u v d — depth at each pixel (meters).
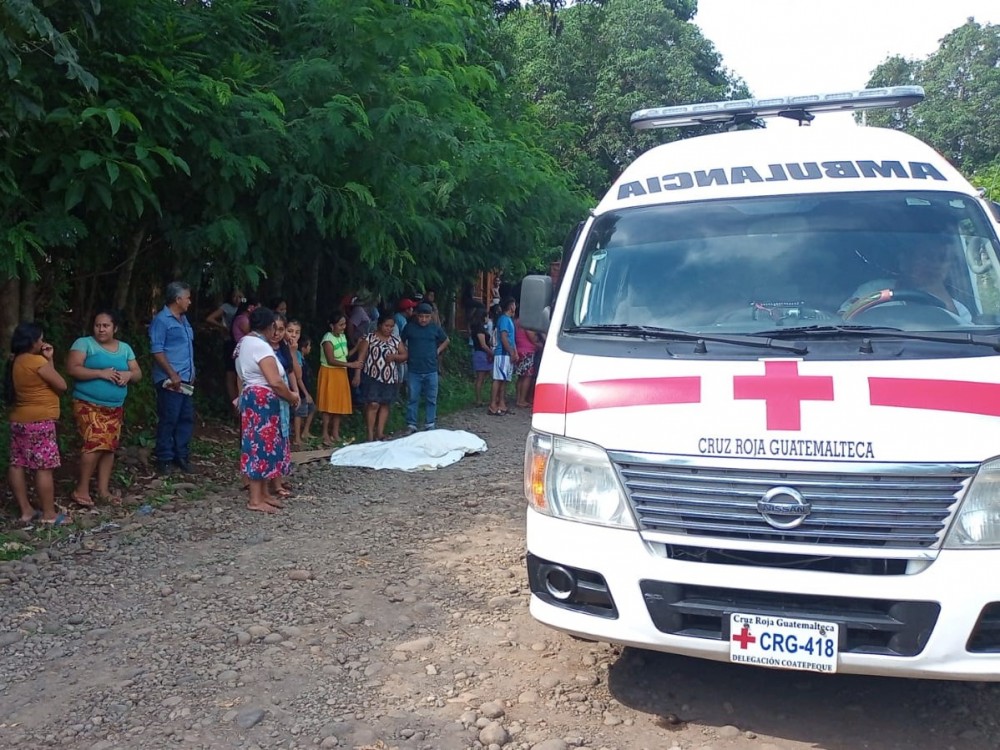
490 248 15.54
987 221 4.18
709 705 3.97
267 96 7.59
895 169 4.52
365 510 7.54
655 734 3.71
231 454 9.65
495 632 4.81
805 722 3.81
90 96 6.39
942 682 4.16
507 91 15.84
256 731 3.73
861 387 3.40
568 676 4.26
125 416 9.59
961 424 3.26
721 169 4.75
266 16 9.16
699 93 27.06
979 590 3.16
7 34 5.32
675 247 4.41
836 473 3.28
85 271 9.66
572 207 15.25
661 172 4.90
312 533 6.77
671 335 3.95
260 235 9.07
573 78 26.98
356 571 5.85
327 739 3.63
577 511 3.64
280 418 7.61
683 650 3.49
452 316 19.00
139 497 7.58
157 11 7.36
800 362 3.57
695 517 3.43
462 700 4.01
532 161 12.73
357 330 12.41
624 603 3.51
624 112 26.23
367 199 8.26
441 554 6.24
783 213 4.41
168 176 7.96
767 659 3.36
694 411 3.50
